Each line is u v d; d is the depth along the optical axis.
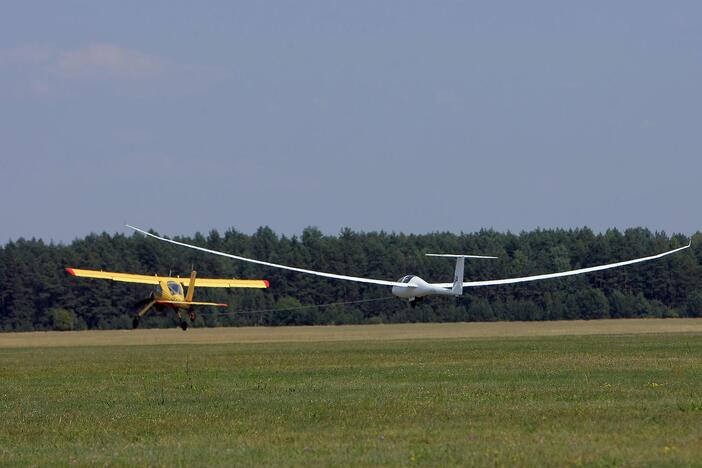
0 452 53.97
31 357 137.62
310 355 126.00
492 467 45.78
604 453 48.03
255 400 72.75
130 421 63.72
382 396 73.06
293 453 50.62
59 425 62.97
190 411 67.69
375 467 46.41
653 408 62.41
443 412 63.41
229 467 47.47
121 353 144.00
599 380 80.69
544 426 56.72
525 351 123.38
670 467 44.69
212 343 178.50
